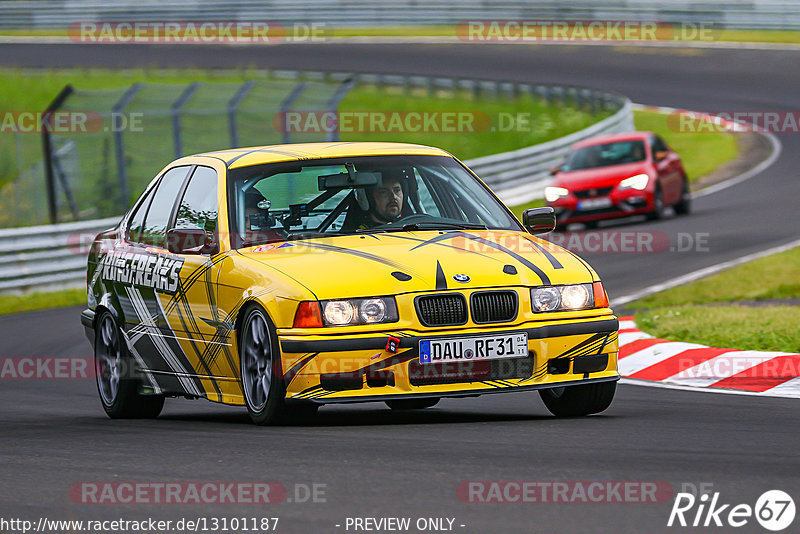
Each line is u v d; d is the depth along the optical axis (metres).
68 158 91.31
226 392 24.17
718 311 39.41
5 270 60.56
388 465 17.94
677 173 73.00
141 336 27.08
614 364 23.30
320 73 137.62
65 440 22.61
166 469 18.41
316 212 24.80
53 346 44.06
